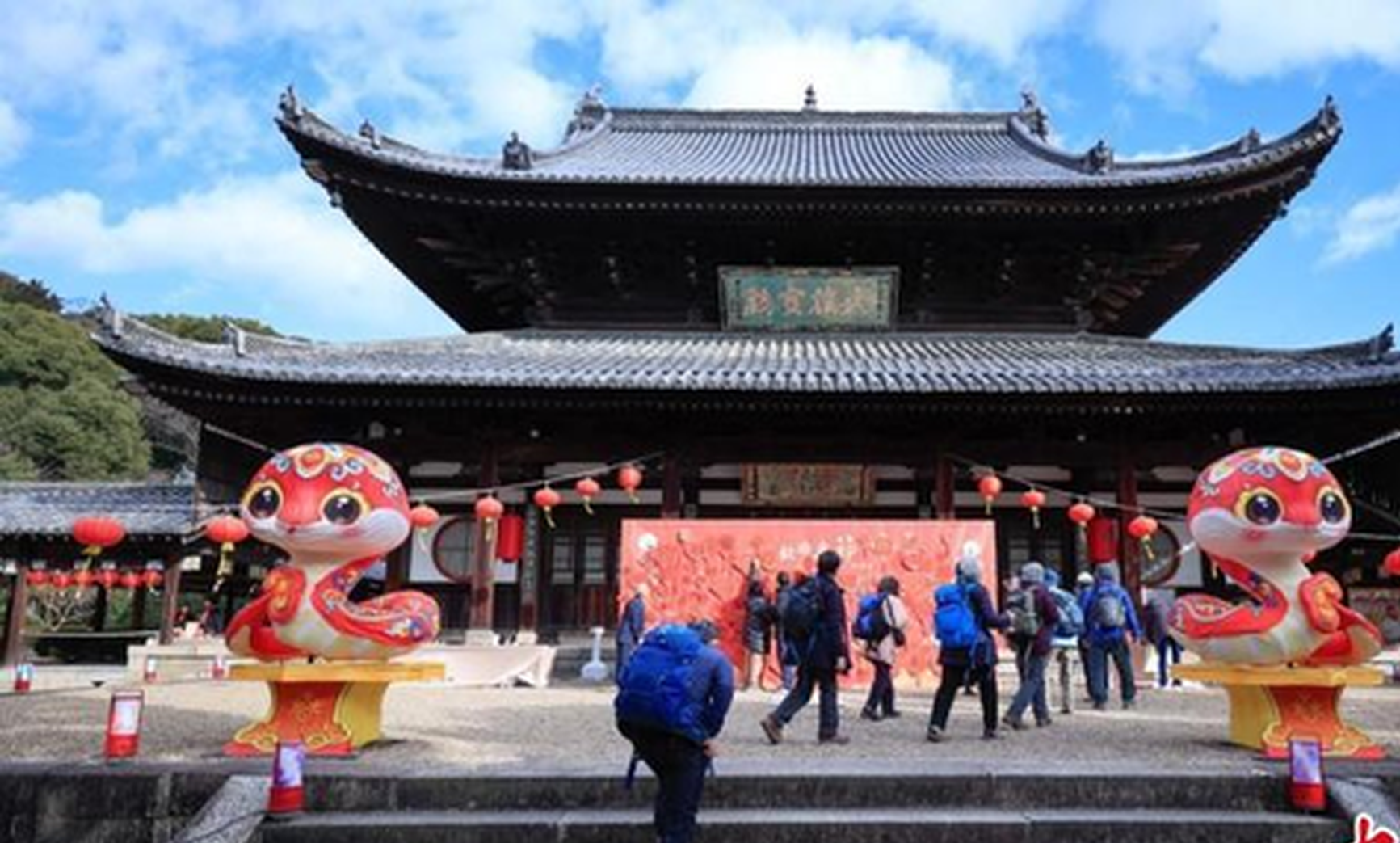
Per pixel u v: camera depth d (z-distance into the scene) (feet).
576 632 77.00
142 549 84.53
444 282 97.30
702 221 82.94
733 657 63.05
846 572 63.77
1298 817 29.76
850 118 118.11
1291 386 66.90
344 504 34.47
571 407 72.18
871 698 45.78
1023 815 29.76
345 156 76.74
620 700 25.61
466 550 77.87
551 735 40.78
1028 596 44.14
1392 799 31.35
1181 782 31.01
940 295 88.28
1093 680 51.42
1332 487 35.29
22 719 45.57
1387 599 73.00
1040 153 100.94
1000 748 37.04
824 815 29.68
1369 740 35.60
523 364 73.51
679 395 69.77
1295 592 35.50
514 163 82.79
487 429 75.46
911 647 62.75
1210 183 77.92
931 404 70.64
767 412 73.46
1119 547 74.43
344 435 75.77
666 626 26.63
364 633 34.73
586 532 78.84
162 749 36.09
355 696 36.04
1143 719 46.80
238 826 28.78
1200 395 68.44
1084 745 37.86
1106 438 75.41
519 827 28.91
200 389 70.33
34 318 246.47
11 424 214.28
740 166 98.73
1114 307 95.25
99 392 227.20
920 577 63.72
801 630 38.47
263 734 34.55
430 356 75.51
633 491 71.10
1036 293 88.12
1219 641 35.99
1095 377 69.21
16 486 90.33
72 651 105.91
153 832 30.81
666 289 88.43
